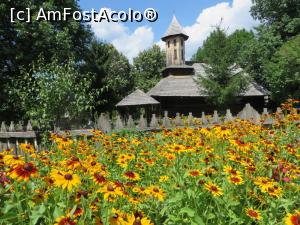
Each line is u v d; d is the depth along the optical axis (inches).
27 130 390.6
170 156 160.2
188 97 1268.5
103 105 1354.6
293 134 281.7
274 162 174.2
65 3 1040.2
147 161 175.6
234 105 1235.2
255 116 420.8
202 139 213.8
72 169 120.3
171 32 1473.9
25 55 929.5
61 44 944.9
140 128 398.3
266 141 202.8
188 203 128.3
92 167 127.4
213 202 129.9
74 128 414.3
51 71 448.8
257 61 1441.9
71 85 445.1
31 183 115.3
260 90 1286.9
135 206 118.1
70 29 1033.5
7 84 860.6
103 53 1357.0
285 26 1417.3
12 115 897.5
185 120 425.7
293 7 1428.4
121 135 371.2
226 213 122.2
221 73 1180.5
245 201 134.5
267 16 1501.0
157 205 127.8
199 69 1473.9
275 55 1310.3
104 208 105.3
